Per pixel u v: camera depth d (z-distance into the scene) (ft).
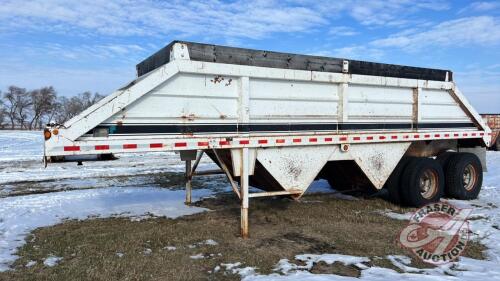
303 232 18.90
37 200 27.25
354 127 22.03
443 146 29.17
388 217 21.94
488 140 29.50
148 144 16.25
